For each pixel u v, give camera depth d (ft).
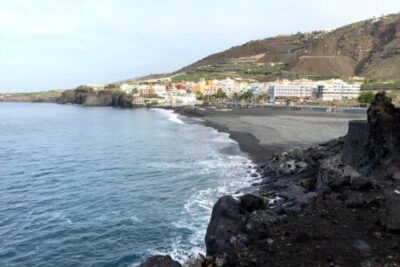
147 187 107.04
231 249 45.03
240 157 143.74
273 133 208.85
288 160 117.39
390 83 626.23
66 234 74.64
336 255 36.37
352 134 95.66
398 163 70.74
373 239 39.55
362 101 462.60
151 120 383.45
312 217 48.55
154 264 37.73
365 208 49.85
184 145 189.57
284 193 75.77
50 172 134.21
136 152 173.37
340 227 43.75
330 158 106.01
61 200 98.37
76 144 209.05
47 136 252.83
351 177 64.34
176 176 117.50
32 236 74.28
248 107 541.75
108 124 340.59
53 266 62.13
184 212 82.23
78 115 483.92
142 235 71.20
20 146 204.64
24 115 495.00
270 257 37.63
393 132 75.66
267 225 47.34
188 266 46.65
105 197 99.14
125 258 62.85
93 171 133.80
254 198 61.67
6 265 62.90
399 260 34.17
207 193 95.55
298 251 38.19
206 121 334.65
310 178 90.53
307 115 365.40
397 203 43.42
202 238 67.26
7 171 136.77
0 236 74.74
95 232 74.79
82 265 61.67
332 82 654.53
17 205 94.68
